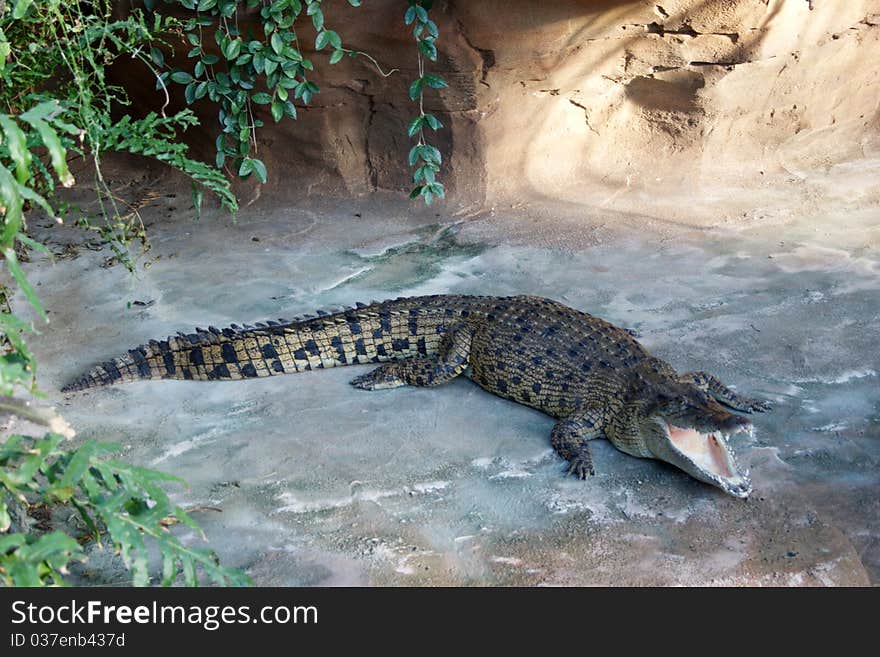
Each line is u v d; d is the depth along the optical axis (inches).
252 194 318.7
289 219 306.2
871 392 203.5
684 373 210.4
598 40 301.1
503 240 289.1
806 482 174.9
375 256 280.2
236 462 183.0
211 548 159.0
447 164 309.7
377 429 194.9
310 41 279.4
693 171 336.5
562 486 176.1
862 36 346.3
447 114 299.1
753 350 221.8
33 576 106.9
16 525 146.1
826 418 195.0
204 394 209.2
